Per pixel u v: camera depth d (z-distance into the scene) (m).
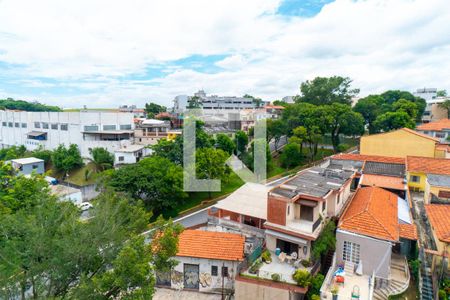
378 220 19.72
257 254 20.59
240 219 26.31
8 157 63.34
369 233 18.92
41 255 14.26
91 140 61.69
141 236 15.35
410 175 31.88
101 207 17.45
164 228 16.33
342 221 20.39
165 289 21.67
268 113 80.88
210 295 20.86
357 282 18.03
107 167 56.94
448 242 17.30
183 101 121.06
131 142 65.12
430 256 20.06
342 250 19.73
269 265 19.56
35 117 70.50
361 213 20.52
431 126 56.41
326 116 55.78
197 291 21.30
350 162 37.06
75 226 15.41
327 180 24.80
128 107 157.75
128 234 16.47
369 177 33.03
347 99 79.31
